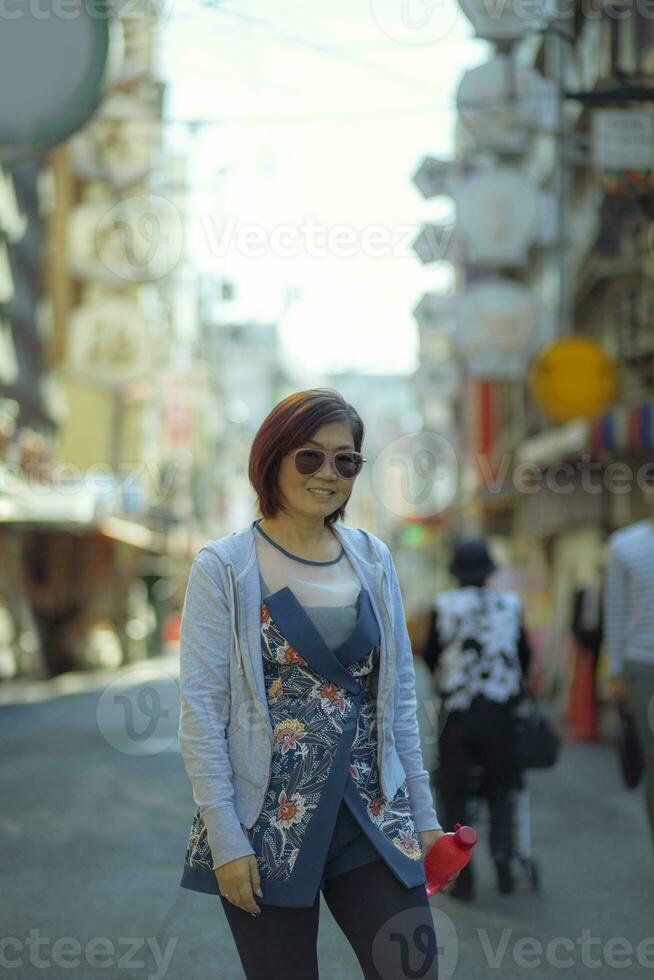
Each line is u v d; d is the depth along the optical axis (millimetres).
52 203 36094
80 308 17297
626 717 8523
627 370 21828
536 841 9328
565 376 18047
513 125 15805
